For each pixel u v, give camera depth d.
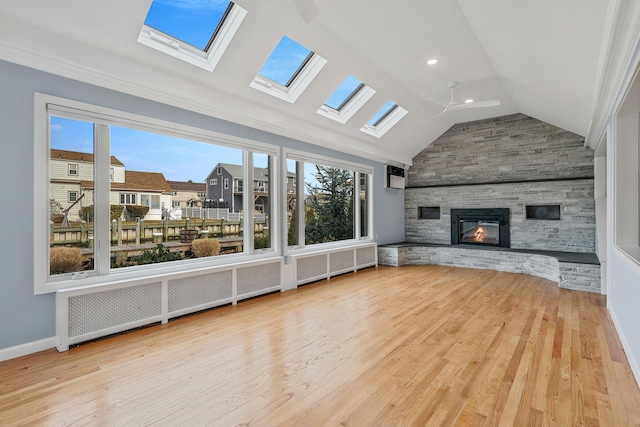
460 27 3.50
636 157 3.02
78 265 2.92
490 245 6.77
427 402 1.94
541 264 5.54
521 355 2.56
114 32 2.80
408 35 3.65
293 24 3.34
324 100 4.71
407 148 7.22
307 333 3.04
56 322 2.71
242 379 2.21
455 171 7.18
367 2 3.09
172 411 1.86
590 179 5.61
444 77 4.75
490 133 6.74
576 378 2.20
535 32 2.88
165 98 3.35
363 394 2.03
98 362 2.46
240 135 4.16
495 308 3.81
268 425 1.74
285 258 4.82
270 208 4.69
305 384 2.14
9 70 2.48
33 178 2.60
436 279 5.42
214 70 3.52
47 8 2.46
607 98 3.11
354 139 5.99
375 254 6.58
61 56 2.64
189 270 3.54
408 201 7.72
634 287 2.33
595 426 1.71
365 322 3.34
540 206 6.16
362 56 4.15
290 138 4.89
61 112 2.73
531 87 4.47
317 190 5.76
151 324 3.26
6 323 2.49
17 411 1.85
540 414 1.81
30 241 2.59
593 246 5.59
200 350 2.67
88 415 1.82
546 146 6.16
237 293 4.03
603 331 3.06
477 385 2.12
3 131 2.46
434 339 2.89
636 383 2.13
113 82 2.97
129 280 3.04
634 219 3.05
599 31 2.38
